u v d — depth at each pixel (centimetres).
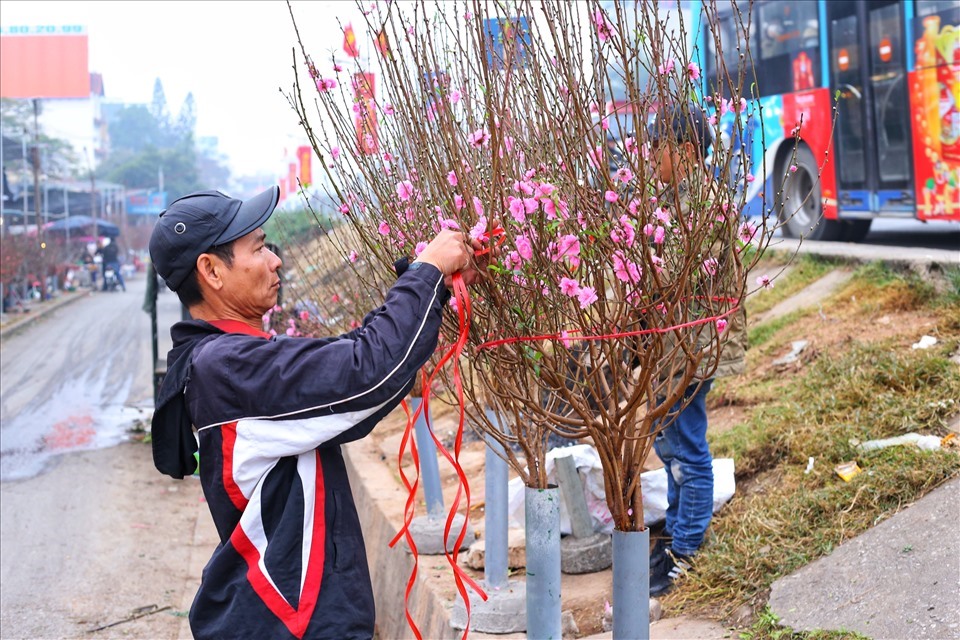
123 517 760
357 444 764
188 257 221
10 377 1591
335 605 203
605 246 241
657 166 255
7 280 2558
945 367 450
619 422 254
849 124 995
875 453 400
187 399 212
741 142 251
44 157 6272
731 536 392
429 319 208
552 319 257
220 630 201
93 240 4653
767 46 1122
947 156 860
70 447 1034
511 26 279
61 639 519
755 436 464
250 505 204
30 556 662
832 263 729
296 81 300
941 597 300
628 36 265
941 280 587
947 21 852
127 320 2527
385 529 537
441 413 810
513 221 246
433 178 288
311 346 205
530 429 311
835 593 328
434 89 289
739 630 339
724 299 258
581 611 389
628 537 259
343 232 405
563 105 269
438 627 401
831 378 490
